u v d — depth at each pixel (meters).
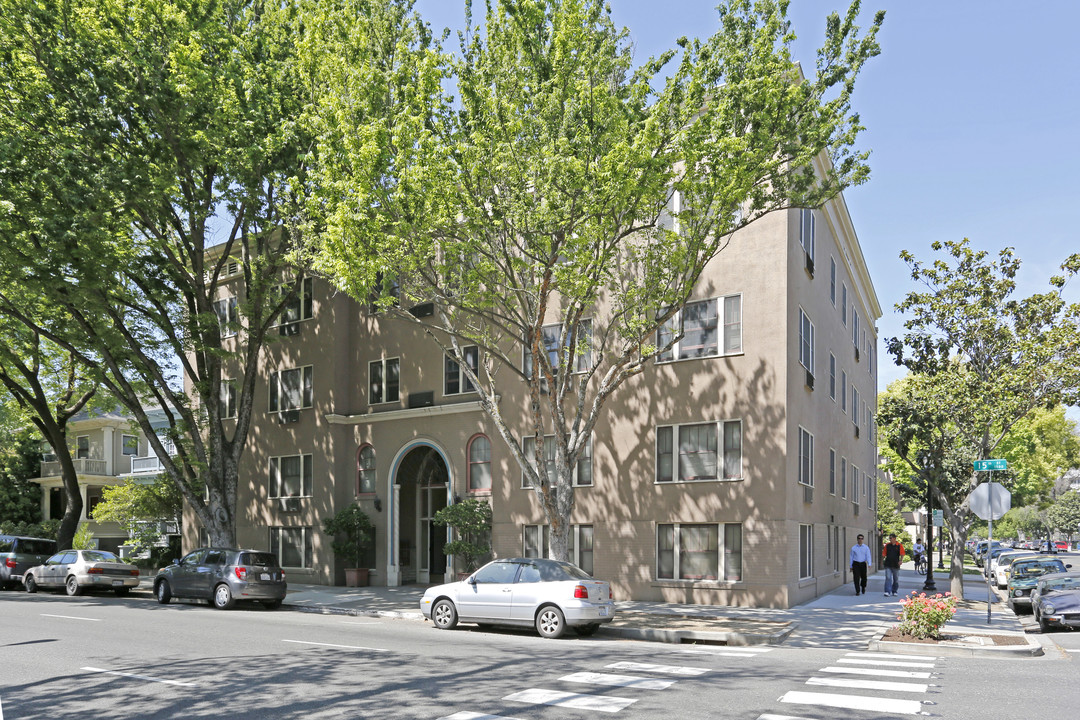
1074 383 23.27
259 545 32.62
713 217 17.33
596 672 11.34
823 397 26.64
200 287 25.97
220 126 21.48
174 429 29.14
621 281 20.66
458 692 9.85
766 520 20.97
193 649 13.48
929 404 24.84
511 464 25.62
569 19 15.70
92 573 26.23
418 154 15.61
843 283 32.91
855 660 13.00
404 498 30.09
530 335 18.31
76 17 21.08
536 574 16.25
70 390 33.97
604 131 15.70
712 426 22.12
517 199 15.80
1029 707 9.09
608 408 23.86
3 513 44.50
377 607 21.77
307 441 31.23
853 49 16.98
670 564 22.42
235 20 23.75
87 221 20.61
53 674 11.18
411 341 29.31
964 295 24.56
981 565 45.53
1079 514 87.06
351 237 16.09
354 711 8.84
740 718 8.47
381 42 17.64
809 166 17.81
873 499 42.34
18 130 21.30
